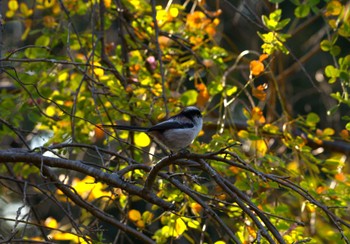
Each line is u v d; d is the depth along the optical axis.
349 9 11.10
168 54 12.92
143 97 12.30
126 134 12.95
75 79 12.80
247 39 18.91
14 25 16.09
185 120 9.91
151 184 8.44
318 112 20.84
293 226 10.27
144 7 13.49
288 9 21.12
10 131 12.33
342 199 10.24
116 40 16.42
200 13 12.95
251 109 11.70
